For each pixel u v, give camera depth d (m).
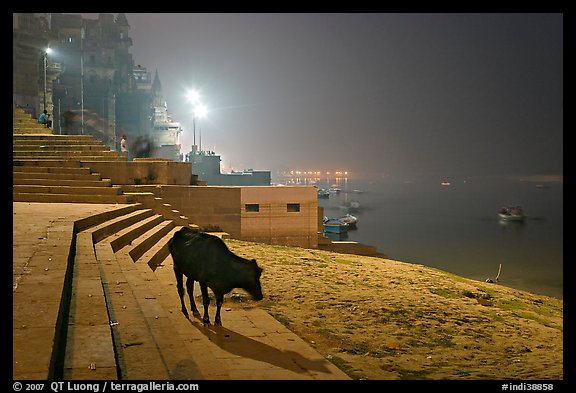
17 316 5.11
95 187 18.14
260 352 7.00
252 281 7.61
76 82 72.00
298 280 12.80
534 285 33.88
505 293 15.14
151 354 5.38
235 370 6.19
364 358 7.42
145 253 12.51
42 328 4.80
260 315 9.04
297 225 23.69
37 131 27.06
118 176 21.41
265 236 23.20
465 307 11.83
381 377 6.54
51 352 4.28
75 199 17.20
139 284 8.59
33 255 7.90
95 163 21.11
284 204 23.47
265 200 23.12
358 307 10.52
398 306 10.91
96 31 77.50
